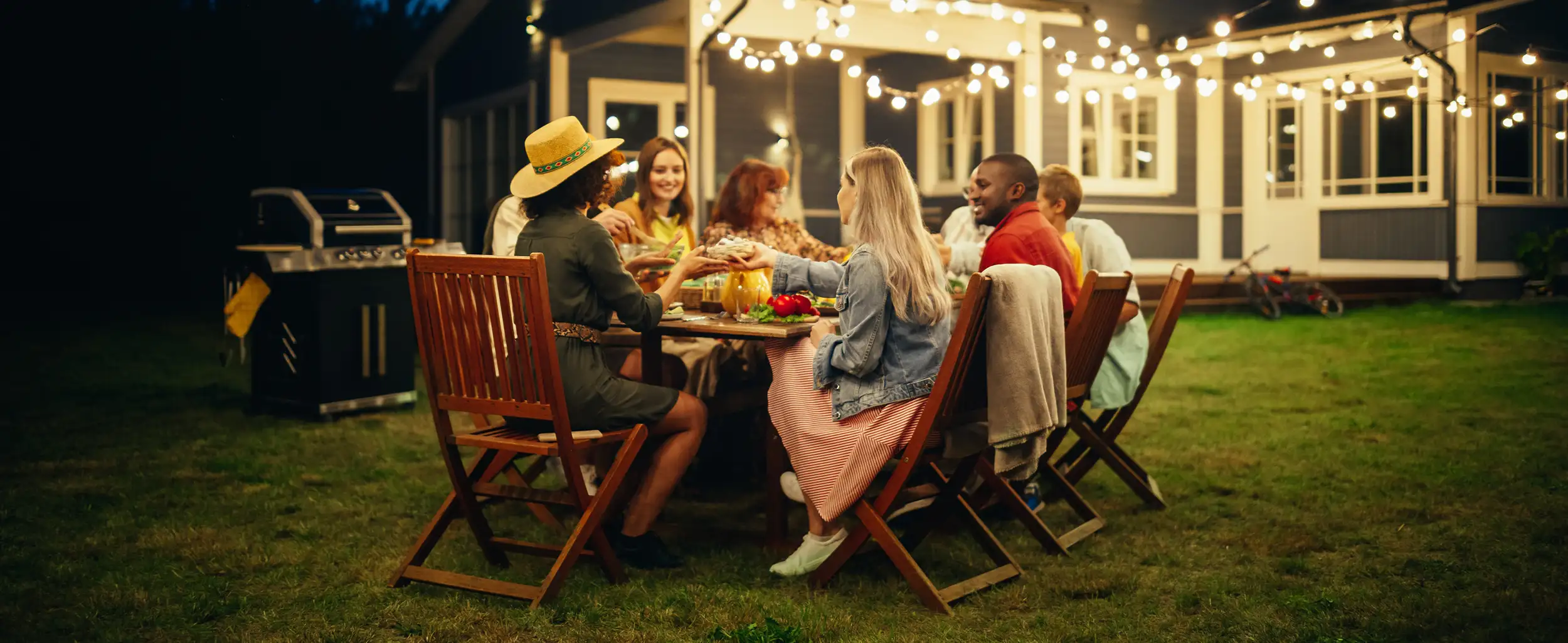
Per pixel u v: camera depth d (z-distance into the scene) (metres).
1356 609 3.08
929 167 13.21
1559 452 4.93
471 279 3.19
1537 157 12.63
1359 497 4.29
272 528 3.98
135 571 3.48
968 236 5.37
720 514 4.27
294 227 6.31
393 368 6.50
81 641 2.91
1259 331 9.98
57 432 5.79
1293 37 11.77
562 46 12.04
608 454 4.01
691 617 3.08
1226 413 6.12
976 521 3.48
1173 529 3.95
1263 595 3.23
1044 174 4.45
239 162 17.73
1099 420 4.45
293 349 6.25
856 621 3.08
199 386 7.52
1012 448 3.29
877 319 3.21
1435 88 12.05
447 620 3.06
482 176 13.91
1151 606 3.16
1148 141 13.09
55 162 16.94
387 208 6.59
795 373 3.42
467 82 14.25
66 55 16.97
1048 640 2.92
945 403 3.20
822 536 3.43
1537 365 7.47
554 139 3.43
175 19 17.52
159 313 13.16
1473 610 3.04
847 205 3.35
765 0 9.94
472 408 3.29
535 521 4.10
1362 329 9.88
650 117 12.82
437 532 3.42
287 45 17.97
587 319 3.37
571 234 3.38
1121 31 12.35
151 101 17.36
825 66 13.70
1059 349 3.37
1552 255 12.25
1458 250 12.12
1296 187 13.38
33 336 10.54
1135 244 13.07
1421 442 5.25
